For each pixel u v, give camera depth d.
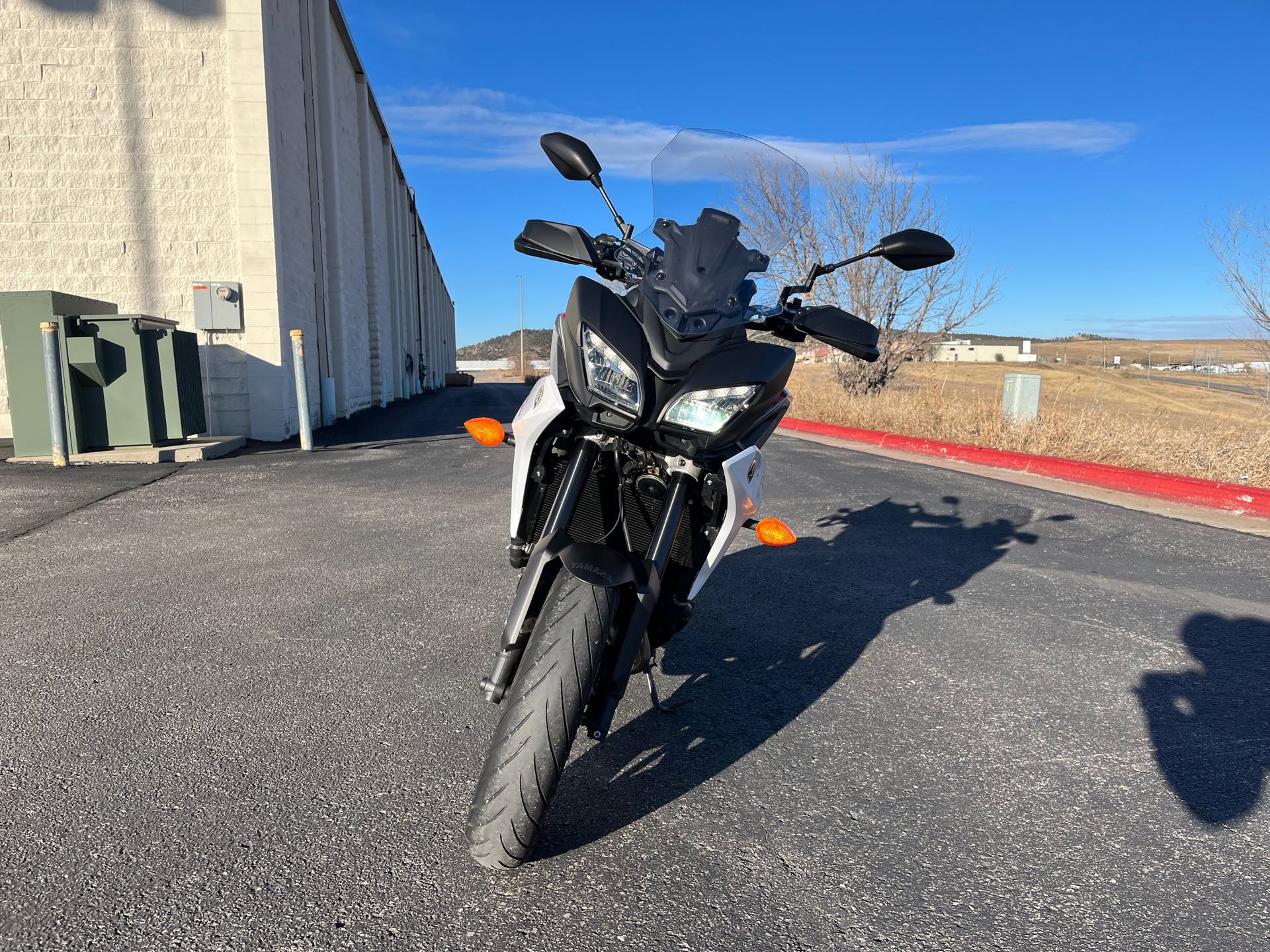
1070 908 2.12
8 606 4.23
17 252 11.99
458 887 2.08
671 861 2.24
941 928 2.02
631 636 2.21
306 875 2.10
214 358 12.34
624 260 2.88
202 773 2.61
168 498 7.39
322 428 15.32
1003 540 6.46
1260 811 2.64
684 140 3.33
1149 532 6.83
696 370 2.41
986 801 2.65
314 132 16.12
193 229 12.22
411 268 35.66
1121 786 2.78
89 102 11.94
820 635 4.20
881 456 11.71
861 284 17.50
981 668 3.82
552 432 2.59
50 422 9.16
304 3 15.46
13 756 2.69
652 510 2.61
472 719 3.03
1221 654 4.09
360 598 4.48
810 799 2.61
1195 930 2.05
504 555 5.45
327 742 2.83
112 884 2.04
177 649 3.67
